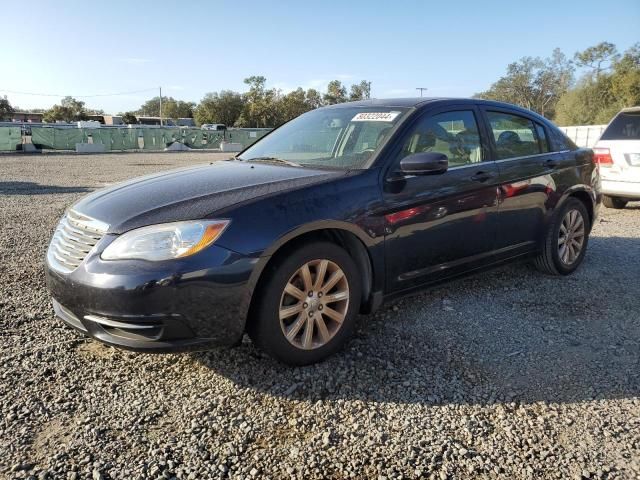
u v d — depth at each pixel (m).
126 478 2.28
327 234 3.39
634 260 5.76
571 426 2.68
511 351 3.52
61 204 9.95
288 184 3.26
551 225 4.85
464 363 3.34
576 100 44.94
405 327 3.87
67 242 3.13
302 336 3.19
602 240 6.78
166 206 3.01
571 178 4.99
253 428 2.65
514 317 4.09
